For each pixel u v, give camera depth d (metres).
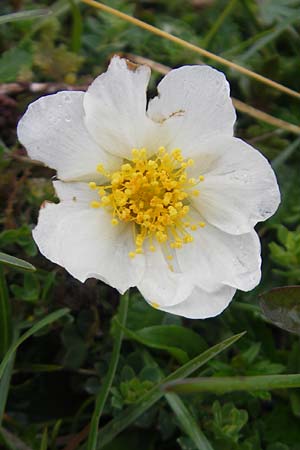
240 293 0.11
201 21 0.14
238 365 0.10
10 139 0.12
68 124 0.09
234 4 0.13
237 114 0.13
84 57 0.13
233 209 0.09
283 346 0.11
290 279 0.11
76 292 0.11
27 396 0.11
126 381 0.10
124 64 0.09
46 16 0.13
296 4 0.13
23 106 0.12
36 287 0.10
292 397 0.10
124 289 0.09
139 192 0.10
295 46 0.13
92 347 0.11
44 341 0.11
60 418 0.11
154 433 0.10
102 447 0.10
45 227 0.09
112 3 0.13
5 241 0.10
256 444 0.10
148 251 0.10
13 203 0.11
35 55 0.12
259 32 0.14
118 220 0.10
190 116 0.09
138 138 0.09
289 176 0.12
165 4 0.14
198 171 0.10
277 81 0.13
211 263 0.09
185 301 0.09
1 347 0.10
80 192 0.09
